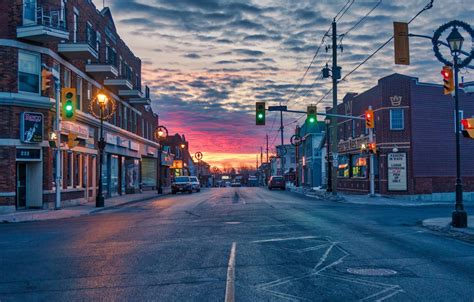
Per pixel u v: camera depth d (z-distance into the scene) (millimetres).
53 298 7590
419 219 19891
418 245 12641
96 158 34531
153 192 52844
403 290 7812
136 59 49188
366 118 32969
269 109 30656
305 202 31453
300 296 7461
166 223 18422
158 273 9289
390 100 36438
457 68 17047
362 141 41219
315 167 65938
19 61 24438
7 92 23812
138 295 7645
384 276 8859
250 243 12883
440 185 36688
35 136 24609
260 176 134875
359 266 9797
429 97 36844
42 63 25328
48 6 25812
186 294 7648
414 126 36250
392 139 36375
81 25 30609
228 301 7172
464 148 37750
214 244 12797
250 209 24812
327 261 10328
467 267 9711
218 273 9195
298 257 10812
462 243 13102
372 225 17391
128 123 45156
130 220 20078
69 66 28938
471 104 37750
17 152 24203
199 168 133875
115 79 36531
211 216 21078
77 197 30219
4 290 8156
